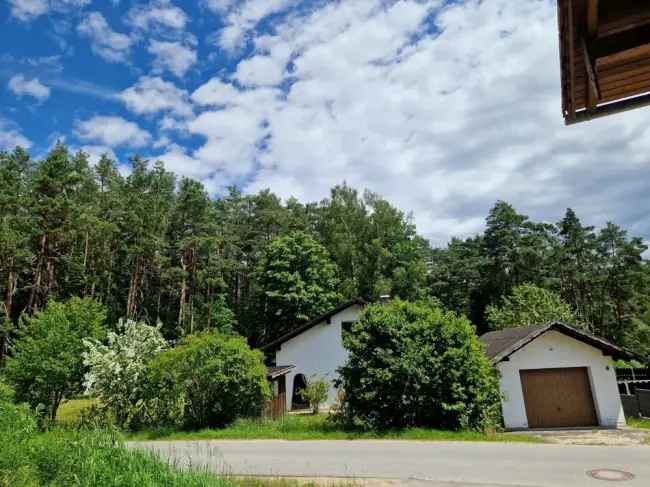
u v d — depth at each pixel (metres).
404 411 16.19
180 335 41.75
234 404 18.69
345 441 14.63
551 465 10.38
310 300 38.59
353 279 43.91
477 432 15.61
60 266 40.25
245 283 53.62
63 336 19.70
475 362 16.39
